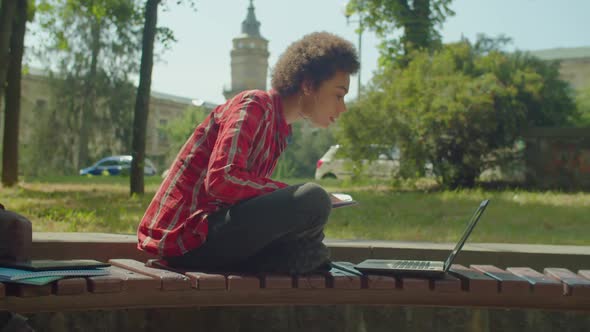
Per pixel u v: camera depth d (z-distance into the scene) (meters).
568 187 15.31
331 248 3.64
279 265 2.26
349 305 2.58
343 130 14.98
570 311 2.45
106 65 35.59
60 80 35.44
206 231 2.24
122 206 8.34
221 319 2.53
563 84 18.06
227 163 2.14
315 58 2.36
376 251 3.67
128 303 2.29
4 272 1.91
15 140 13.54
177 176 2.33
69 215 6.26
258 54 75.31
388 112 14.70
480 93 14.72
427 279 2.24
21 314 2.12
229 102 2.34
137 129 11.52
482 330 2.56
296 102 2.43
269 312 2.57
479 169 15.23
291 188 2.22
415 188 15.20
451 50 17.16
